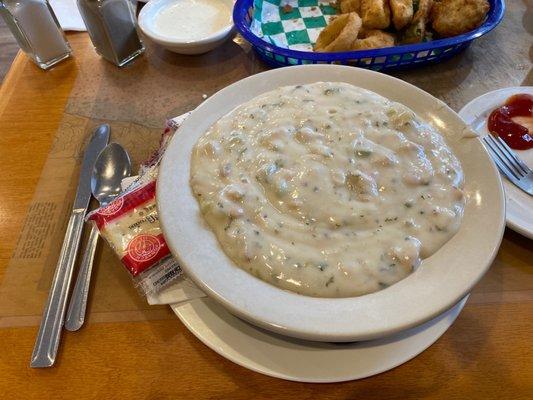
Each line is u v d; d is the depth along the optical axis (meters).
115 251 0.27
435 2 0.46
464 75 0.42
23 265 0.29
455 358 0.25
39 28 0.41
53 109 0.40
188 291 0.25
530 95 0.37
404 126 0.30
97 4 0.39
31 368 0.25
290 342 0.24
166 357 0.25
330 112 0.31
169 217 0.25
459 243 0.25
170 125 0.34
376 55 0.39
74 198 0.33
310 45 0.46
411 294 0.22
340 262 0.24
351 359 0.23
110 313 0.27
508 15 0.48
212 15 0.47
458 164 0.28
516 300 0.27
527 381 0.24
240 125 0.30
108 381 0.24
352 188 0.28
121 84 0.42
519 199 0.31
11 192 0.34
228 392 0.24
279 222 0.26
